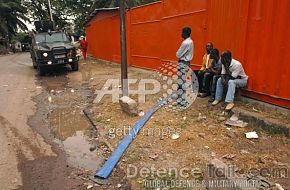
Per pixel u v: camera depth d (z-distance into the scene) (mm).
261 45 6090
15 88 11383
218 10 7543
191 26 9055
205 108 6848
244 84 6430
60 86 11453
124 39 7223
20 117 7535
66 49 14156
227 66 6387
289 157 4500
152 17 12133
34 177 4434
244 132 5441
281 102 5793
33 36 15695
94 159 4969
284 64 5578
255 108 6164
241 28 6625
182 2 9562
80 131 6344
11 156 5195
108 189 4023
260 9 6027
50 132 6367
